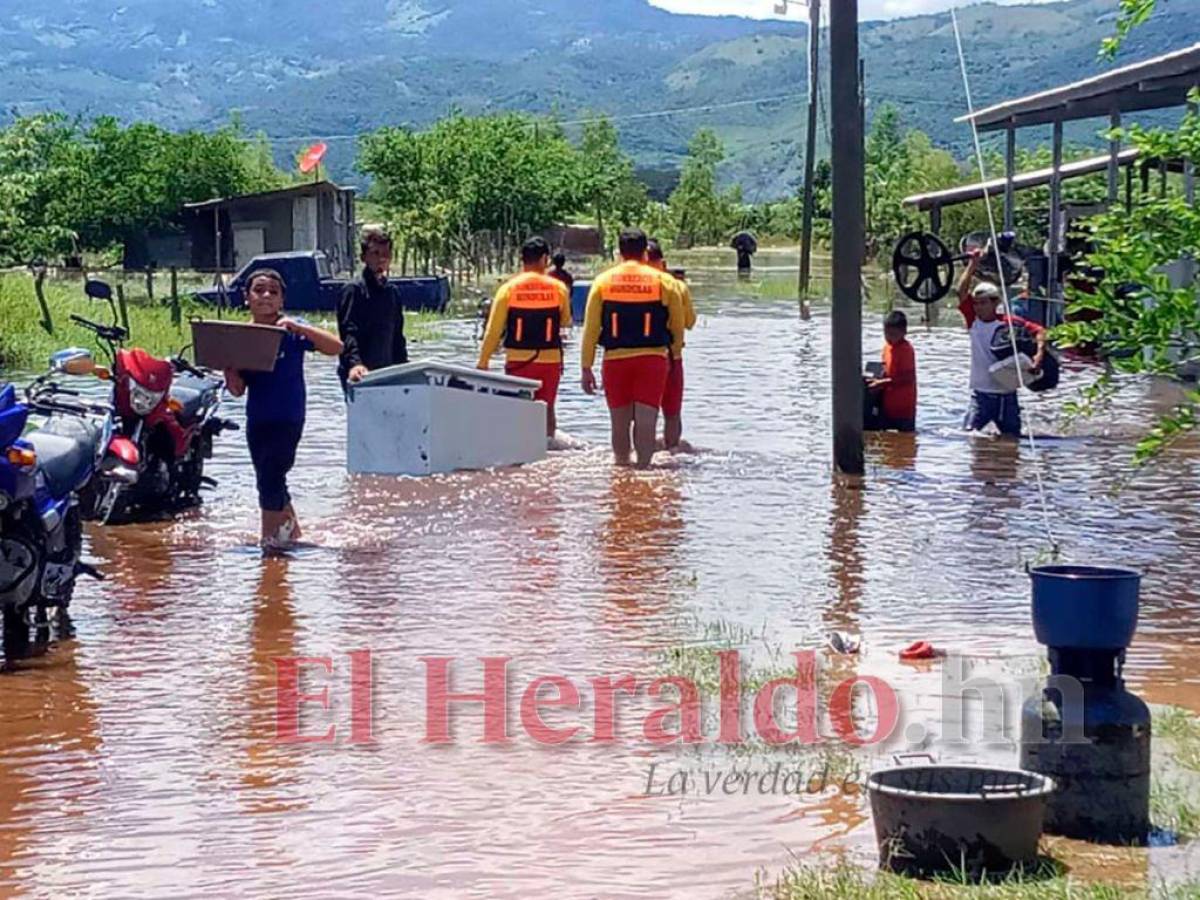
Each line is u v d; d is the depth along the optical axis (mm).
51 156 54656
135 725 7742
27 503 8914
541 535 12141
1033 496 13891
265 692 8242
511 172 62812
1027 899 5516
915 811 5836
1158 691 8219
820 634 9320
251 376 11578
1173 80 24484
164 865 6117
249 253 54344
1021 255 29594
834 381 14836
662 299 15164
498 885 5906
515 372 16203
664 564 11180
